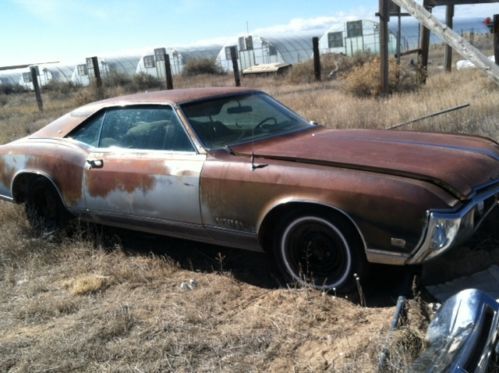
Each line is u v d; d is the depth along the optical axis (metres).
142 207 4.58
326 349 3.19
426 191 3.34
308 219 3.74
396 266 4.00
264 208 3.85
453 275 3.84
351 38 38.03
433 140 4.24
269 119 4.88
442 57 25.95
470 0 11.59
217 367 3.13
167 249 5.07
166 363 3.21
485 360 2.54
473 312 2.72
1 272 4.86
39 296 4.31
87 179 4.95
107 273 4.59
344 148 4.04
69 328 3.72
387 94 12.27
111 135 4.99
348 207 3.49
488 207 3.72
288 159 3.91
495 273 3.74
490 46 25.28
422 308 3.33
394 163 3.64
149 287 4.29
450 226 3.29
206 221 4.19
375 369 2.85
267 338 3.37
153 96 4.93
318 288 3.84
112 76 30.70
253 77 27.23
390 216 3.37
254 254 4.73
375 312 3.54
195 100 4.71
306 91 16.25
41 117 17.64
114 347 3.42
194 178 4.19
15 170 5.56
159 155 4.50
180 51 45.16
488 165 3.79
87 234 5.39
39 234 5.53
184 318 3.70
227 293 4.04
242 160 4.06
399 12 13.13
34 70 20.19
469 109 8.67
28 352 3.46
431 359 2.60
